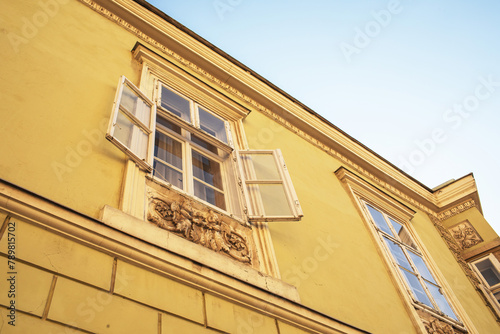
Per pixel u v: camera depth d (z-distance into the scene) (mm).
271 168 6457
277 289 4688
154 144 5539
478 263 9820
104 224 3629
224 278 4152
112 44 6535
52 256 3250
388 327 5789
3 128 3996
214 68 7984
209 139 6398
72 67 5426
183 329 3553
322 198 7488
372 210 8469
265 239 5348
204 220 4871
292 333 4355
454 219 10867
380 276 6688
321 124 9422
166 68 6816
